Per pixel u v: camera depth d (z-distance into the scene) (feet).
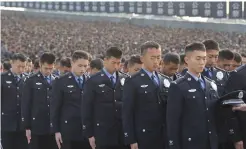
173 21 306.35
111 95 50.44
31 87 62.54
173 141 39.11
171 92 39.52
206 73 48.06
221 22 247.50
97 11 317.63
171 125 39.19
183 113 39.29
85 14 377.50
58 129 56.44
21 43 294.05
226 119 41.65
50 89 63.21
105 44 291.38
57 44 294.87
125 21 350.02
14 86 66.64
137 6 287.28
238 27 229.25
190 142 38.91
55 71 73.46
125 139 44.01
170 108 39.34
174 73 49.42
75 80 56.65
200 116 38.93
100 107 50.26
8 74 67.05
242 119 43.01
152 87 44.01
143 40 292.20
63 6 343.05
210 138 39.09
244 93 41.11
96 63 60.03
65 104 56.34
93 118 50.75
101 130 50.11
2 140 66.18
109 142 50.06
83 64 56.29
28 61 77.36
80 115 55.77
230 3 214.07
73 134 55.67
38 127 62.39
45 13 395.55
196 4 243.19
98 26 350.23
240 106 39.50
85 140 55.83
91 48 280.31
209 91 39.88
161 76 45.42
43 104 62.64
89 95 50.39
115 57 50.39
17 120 66.49
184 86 39.24
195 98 39.01
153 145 43.83
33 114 62.44
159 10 270.46
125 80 44.83
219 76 48.26
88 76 57.62
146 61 44.47
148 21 331.36
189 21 290.76
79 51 56.80
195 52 39.27
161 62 50.11
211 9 237.04
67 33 334.03
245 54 57.52
